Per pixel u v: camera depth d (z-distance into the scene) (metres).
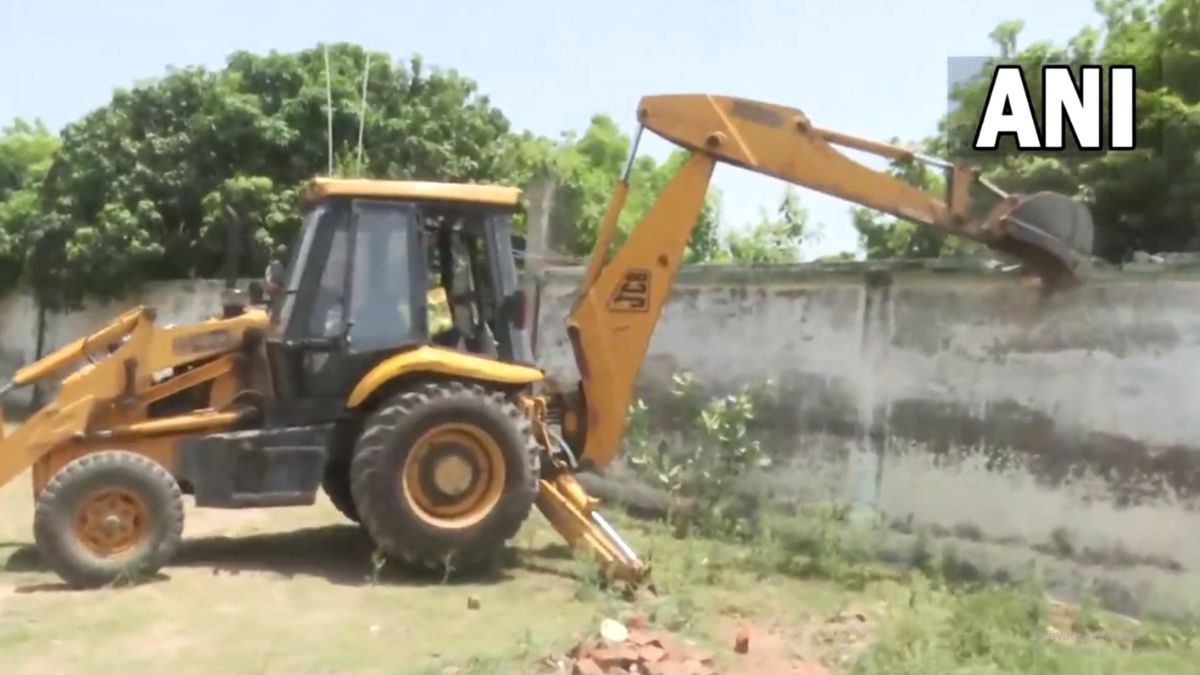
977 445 8.64
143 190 19.28
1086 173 11.85
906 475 9.13
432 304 8.99
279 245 18.48
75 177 19.75
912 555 8.98
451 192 8.73
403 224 8.59
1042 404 8.23
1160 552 7.51
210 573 8.22
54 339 21.70
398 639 6.69
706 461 10.32
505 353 8.86
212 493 8.29
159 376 8.77
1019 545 8.33
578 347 8.66
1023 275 8.35
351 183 8.52
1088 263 7.94
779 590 8.12
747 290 10.63
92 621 6.93
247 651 6.40
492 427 8.20
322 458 8.38
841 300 9.74
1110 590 7.77
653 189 22.39
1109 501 7.81
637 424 11.45
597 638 6.54
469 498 8.20
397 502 7.98
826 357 9.84
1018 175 12.13
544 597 7.73
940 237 15.16
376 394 8.36
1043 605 7.52
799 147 8.33
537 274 13.35
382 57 20.39
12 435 8.21
